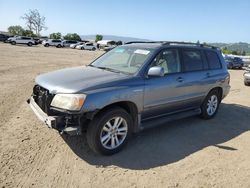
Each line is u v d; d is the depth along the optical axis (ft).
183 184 13.03
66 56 97.96
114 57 19.34
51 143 16.53
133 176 13.46
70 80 15.23
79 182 12.75
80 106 13.80
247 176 14.16
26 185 12.25
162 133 19.35
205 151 16.81
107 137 15.16
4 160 14.15
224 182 13.47
